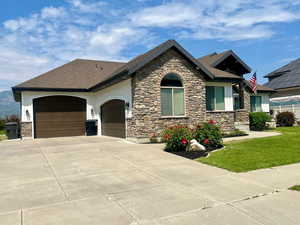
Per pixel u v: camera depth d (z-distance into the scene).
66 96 18.56
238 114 17.48
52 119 18.11
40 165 8.09
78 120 18.92
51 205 4.70
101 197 5.07
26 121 17.08
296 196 4.90
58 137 17.86
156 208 4.45
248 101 20.47
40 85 17.48
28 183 6.12
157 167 7.55
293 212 4.18
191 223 3.84
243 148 10.20
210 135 10.70
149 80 13.13
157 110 13.31
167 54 13.65
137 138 12.77
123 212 4.31
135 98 12.82
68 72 20.42
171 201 4.77
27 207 4.62
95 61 23.55
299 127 20.94
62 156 9.54
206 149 10.29
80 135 18.89
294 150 9.61
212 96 15.98
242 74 20.41
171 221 3.93
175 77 14.04
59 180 6.35
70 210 4.45
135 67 12.34
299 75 27.92
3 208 4.58
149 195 5.14
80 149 11.15
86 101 19.06
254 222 3.84
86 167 7.69
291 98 26.78
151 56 12.70
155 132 13.20
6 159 9.23
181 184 5.85
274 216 4.04
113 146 11.81
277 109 28.20
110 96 16.23
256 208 4.36
